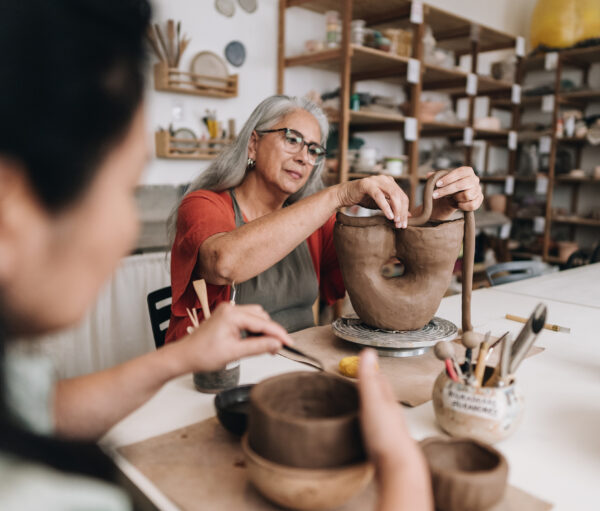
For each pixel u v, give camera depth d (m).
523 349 0.71
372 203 1.20
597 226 4.88
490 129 4.50
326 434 0.50
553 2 4.41
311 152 1.47
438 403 0.74
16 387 0.34
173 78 2.99
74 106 0.26
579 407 0.85
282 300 1.50
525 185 5.34
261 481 0.53
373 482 0.62
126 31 0.29
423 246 1.04
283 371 0.99
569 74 5.00
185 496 0.59
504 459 0.55
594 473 0.66
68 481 0.29
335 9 3.62
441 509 0.54
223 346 0.66
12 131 0.25
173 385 0.92
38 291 0.30
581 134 4.41
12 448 0.27
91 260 0.31
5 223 0.27
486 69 5.23
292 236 1.15
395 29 3.59
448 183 1.11
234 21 3.28
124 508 0.31
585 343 1.19
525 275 2.24
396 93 4.48
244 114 3.44
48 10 0.25
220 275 1.16
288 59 3.49
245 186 1.55
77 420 0.61
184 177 3.20
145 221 2.91
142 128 0.32
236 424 0.69
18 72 0.25
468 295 1.12
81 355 2.36
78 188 0.28
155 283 2.56
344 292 1.69
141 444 0.70
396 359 1.05
